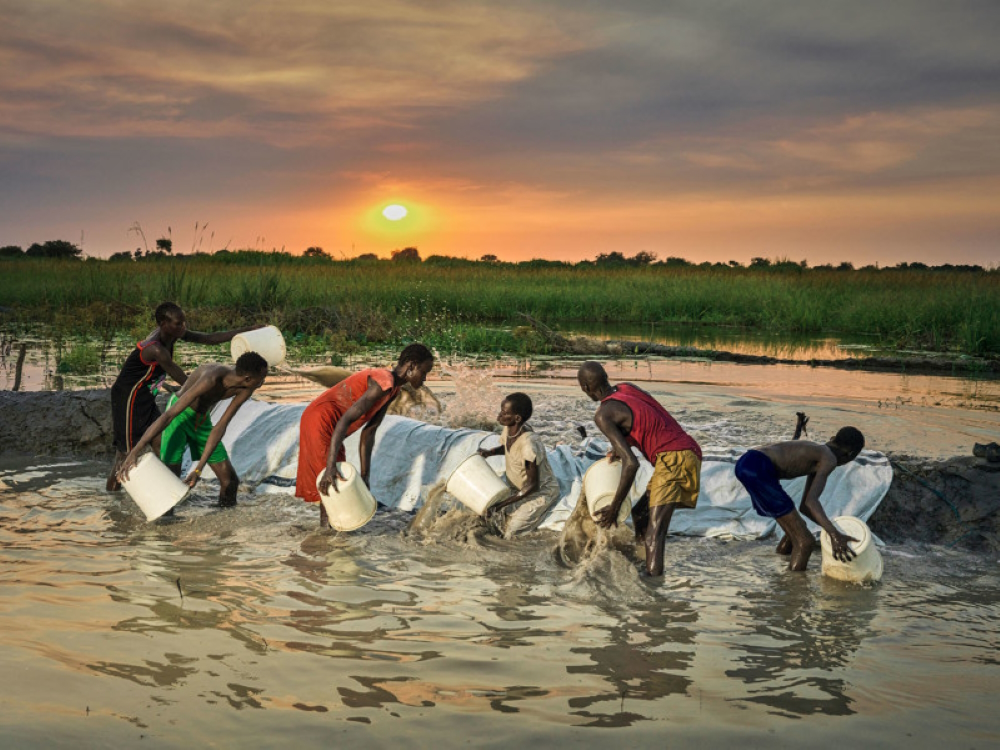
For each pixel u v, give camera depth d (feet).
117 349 51.80
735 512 21.39
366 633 14.47
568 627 14.97
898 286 92.73
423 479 23.38
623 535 20.26
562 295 90.22
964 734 11.46
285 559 18.51
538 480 21.24
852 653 14.06
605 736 11.20
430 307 80.59
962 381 44.52
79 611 15.07
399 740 11.01
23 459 27.58
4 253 165.37
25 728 11.05
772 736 11.29
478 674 12.98
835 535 17.49
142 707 11.73
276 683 12.53
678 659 13.70
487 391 35.91
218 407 26.78
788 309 78.89
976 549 20.12
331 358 51.01
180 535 20.07
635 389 19.58
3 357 47.24
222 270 101.45
